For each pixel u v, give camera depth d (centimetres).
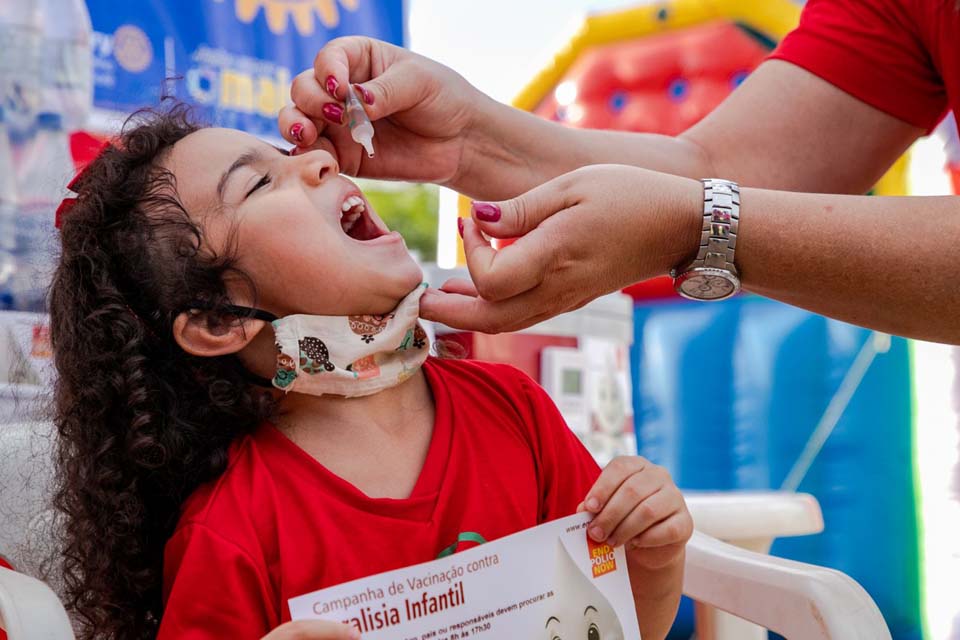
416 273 92
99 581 95
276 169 93
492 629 76
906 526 242
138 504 94
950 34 106
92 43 173
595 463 104
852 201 90
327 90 98
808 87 120
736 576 100
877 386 245
